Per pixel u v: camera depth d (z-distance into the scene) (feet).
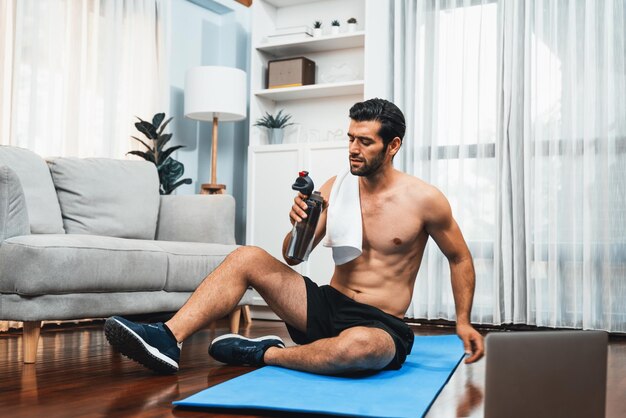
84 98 14.03
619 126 12.91
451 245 7.29
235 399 5.58
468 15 14.29
